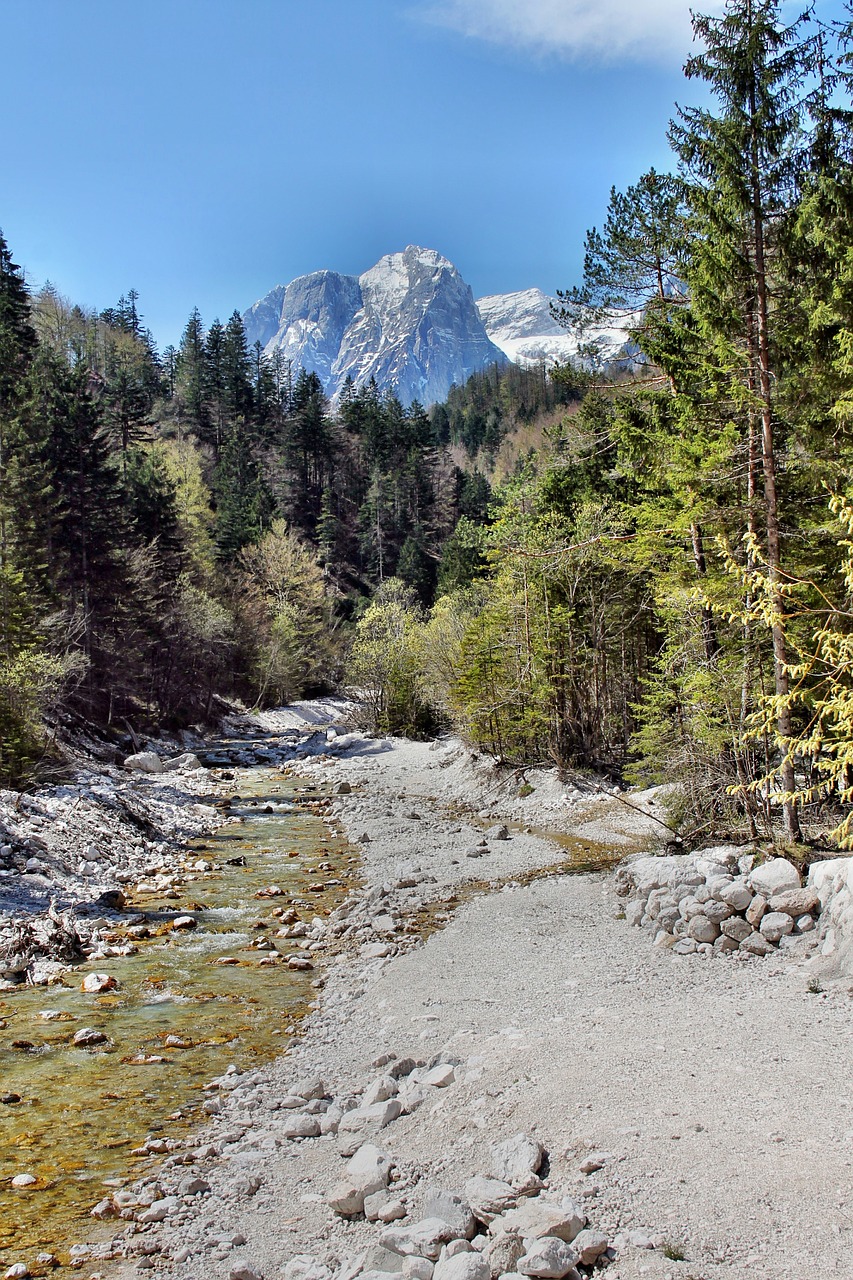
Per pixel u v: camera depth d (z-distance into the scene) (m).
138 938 13.69
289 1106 7.95
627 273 22.78
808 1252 4.47
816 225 12.84
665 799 16.56
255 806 27.56
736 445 13.93
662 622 23.58
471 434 147.25
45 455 39.53
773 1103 6.14
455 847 20.44
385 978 11.45
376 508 95.88
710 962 10.27
